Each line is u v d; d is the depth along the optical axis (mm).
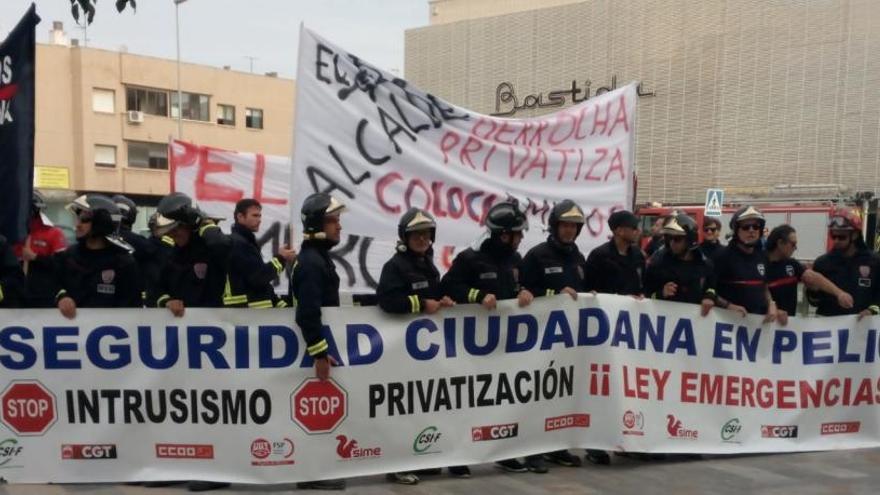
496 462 5344
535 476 5051
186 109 40125
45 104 35219
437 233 5844
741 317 5586
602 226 6418
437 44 34812
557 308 5137
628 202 6543
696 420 5484
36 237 5922
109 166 37250
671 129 28031
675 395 5434
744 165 26234
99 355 4520
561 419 5195
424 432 4855
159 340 4551
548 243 5324
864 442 5887
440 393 4875
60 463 4539
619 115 6488
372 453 4754
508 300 5012
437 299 4926
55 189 32969
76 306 4715
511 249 5129
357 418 4715
